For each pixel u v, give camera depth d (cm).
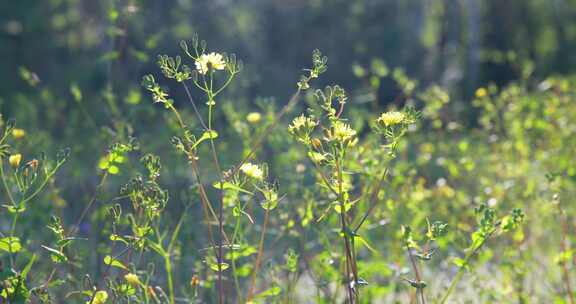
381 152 465
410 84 666
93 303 366
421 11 2206
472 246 390
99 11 1706
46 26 2017
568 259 481
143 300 387
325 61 359
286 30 2105
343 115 671
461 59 2017
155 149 580
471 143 643
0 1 2030
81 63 1845
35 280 423
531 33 2295
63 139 747
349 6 2155
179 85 1041
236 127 517
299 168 477
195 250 467
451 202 536
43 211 485
